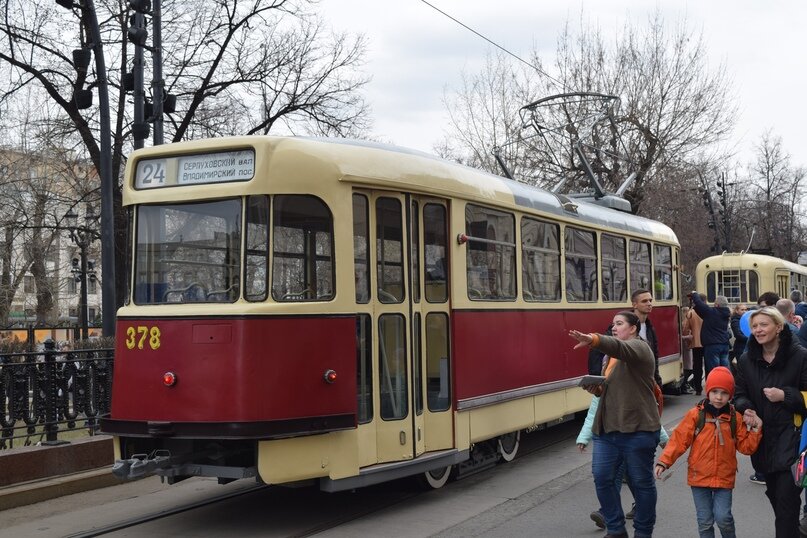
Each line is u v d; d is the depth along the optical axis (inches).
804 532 247.3
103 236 519.8
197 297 290.8
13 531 294.2
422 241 335.0
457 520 299.0
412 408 319.9
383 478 303.1
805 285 1381.6
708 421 222.7
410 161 330.3
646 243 597.6
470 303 358.6
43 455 352.2
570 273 468.8
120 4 840.9
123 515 316.5
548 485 353.4
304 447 281.6
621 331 253.6
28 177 1081.4
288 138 294.0
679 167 1198.3
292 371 280.1
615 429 245.6
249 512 319.9
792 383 215.3
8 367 348.5
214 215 291.7
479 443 389.1
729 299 1149.7
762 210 2349.9
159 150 304.0
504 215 396.2
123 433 289.0
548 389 428.1
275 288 283.1
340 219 296.5
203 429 274.1
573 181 1153.4
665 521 289.9
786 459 213.5
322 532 286.4
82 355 397.1
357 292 302.7
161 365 286.0
